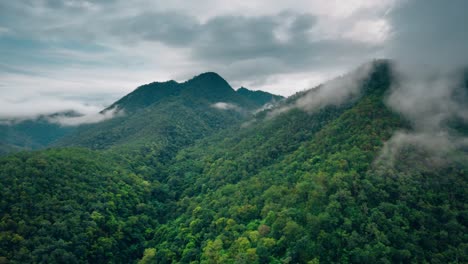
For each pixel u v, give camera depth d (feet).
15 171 387.75
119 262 370.53
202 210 420.36
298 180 392.27
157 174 630.33
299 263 270.05
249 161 544.62
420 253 272.51
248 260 281.54
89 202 404.16
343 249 275.80
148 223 449.48
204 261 310.86
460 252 270.46
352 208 306.35
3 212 335.26
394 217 296.30
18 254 304.50
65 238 341.82
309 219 297.12
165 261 353.72
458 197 331.77
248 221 366.63
